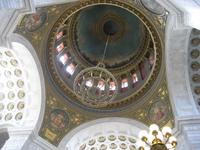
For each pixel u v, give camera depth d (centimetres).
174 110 1727
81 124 1923
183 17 1425
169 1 1388
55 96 1911
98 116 1938
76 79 1786
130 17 2214
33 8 1430
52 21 1791
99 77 1798
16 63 1773
